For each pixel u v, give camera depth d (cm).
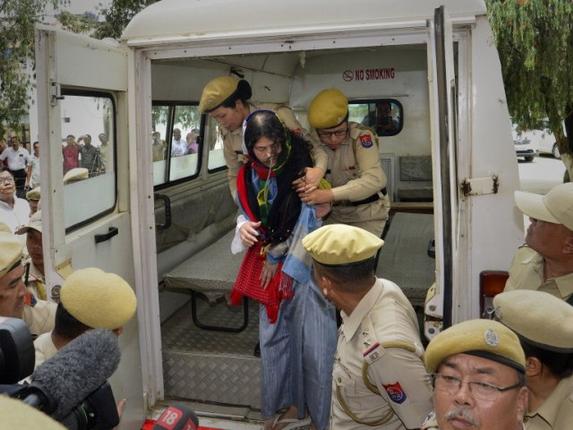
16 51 1058
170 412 140
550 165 1986
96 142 289
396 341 194
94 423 117
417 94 578
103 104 292
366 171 316
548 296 190
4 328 119
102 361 110
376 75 571
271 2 279
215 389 340
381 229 354
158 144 428
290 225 290
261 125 272
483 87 265
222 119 309
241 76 471
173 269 427
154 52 300
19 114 1120
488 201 269
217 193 515
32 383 102
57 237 252
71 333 193
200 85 447
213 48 291
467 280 274
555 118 927
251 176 300
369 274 208
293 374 310
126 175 312
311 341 297
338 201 336
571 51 844
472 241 271
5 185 529
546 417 183
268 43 284
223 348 356
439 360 149
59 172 252
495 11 790
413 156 596
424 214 566
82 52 260
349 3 272
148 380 328
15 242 210
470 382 143
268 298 296
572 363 181
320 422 299
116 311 191
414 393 195
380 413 214
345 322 216
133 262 319
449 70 225
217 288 370
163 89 402
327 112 308
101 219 298
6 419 59
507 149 267
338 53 564
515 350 144
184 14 289
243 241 292
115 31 895
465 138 269
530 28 789
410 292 361
